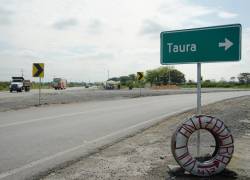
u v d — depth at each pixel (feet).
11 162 22.66
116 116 52.26
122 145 28.50
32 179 18.83
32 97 100.12
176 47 21.59
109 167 21.09
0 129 37.32
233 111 54.80
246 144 28.45
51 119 47.16
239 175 18.86
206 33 20.71
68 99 93.91
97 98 104.47
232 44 20.07
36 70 74.49
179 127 18.76
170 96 123.95
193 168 18.51
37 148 27.25
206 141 29.50
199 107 21.07
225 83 375.04
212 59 20.53
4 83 289.33
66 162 22.58
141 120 47.03
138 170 20.26
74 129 38.01
